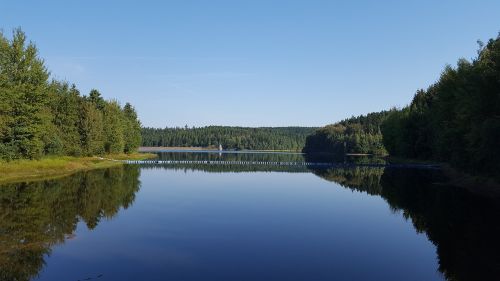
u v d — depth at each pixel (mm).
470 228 23875
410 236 22109
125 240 20391
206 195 37875
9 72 53281
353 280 15078
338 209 30969
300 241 20859
